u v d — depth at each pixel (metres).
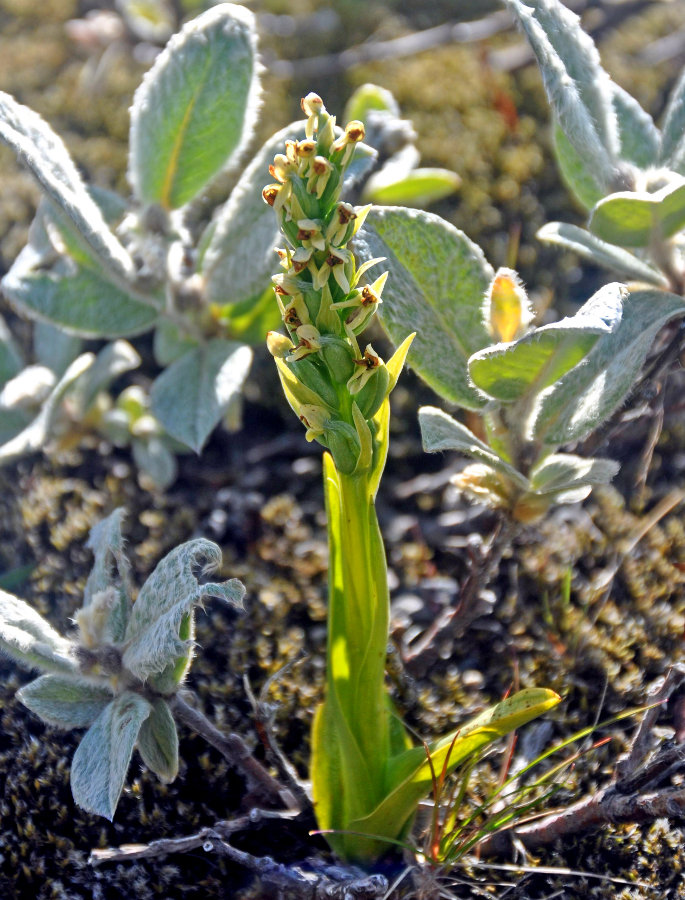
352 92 0.47
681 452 0.33
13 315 0.38
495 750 0.24
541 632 0.28
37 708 0.20
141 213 0.28
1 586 0.30
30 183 0.42
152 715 0.20
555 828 0.22
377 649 0.19
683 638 0.28
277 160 0.16
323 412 0.17
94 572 0.22
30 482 0.33
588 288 0.41
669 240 0.21
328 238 0.16
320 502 0.33
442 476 0.34
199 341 0.29
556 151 0.24
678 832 0.23
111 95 0.47
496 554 0.24
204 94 0.26
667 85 0.49
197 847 0.23
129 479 0.33
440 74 0.47
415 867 0.21
